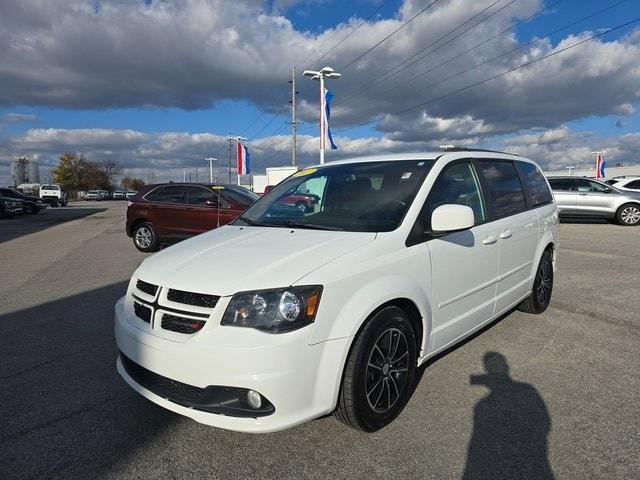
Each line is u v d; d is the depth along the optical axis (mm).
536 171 5504
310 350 2518
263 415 2471
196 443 2863
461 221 3105
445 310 3443
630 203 16094
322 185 3977
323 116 22141
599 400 3328
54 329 5113
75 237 15492
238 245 3154
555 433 2914
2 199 28234
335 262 2717
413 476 2523
